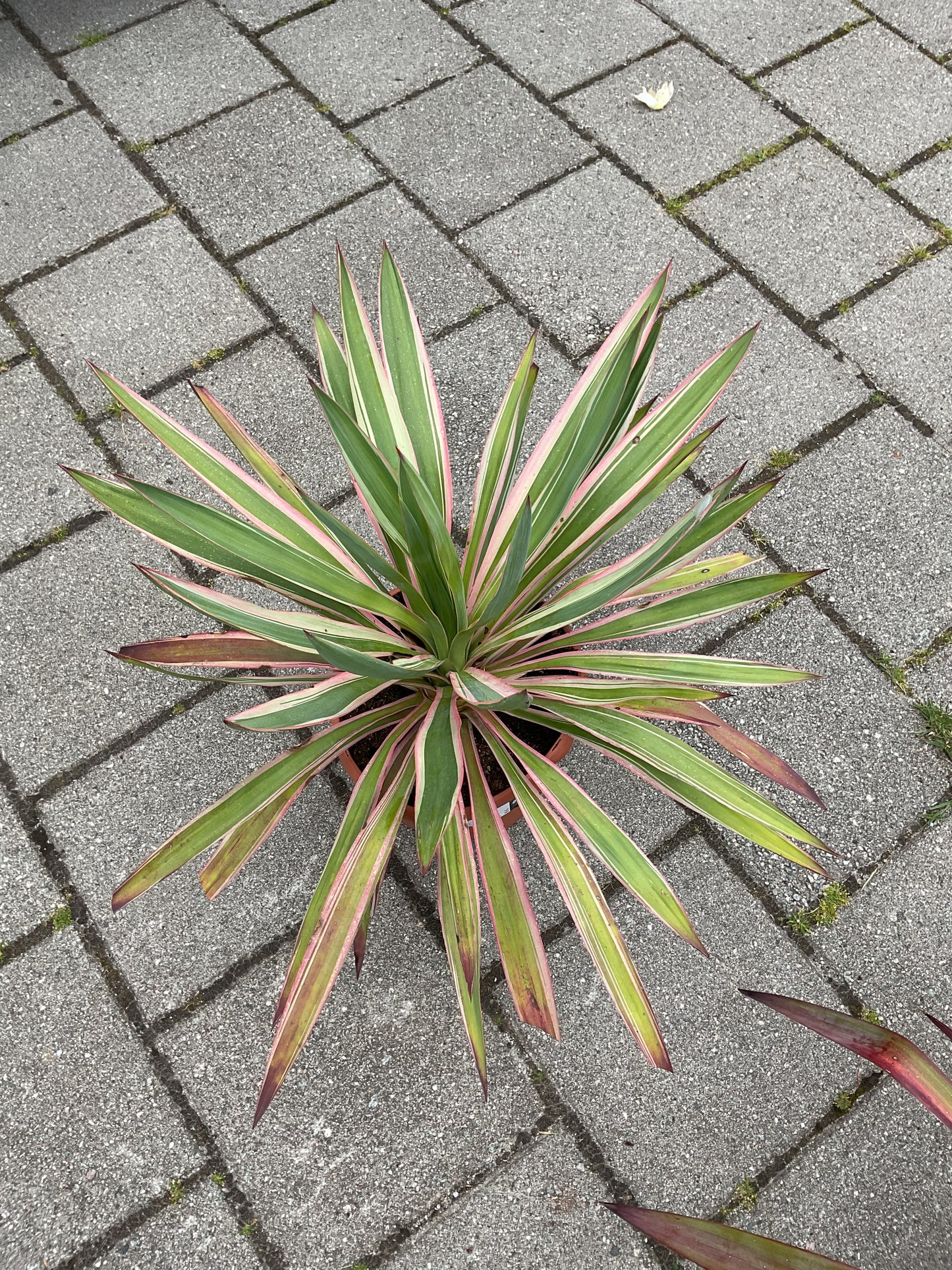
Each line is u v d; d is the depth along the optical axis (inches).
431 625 26.4
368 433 28.5
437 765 24.5
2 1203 28.2
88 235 44.7
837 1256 27.7
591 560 37.2
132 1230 28.0
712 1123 29.2
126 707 35.0
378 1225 28.0
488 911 32.3
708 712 27.5
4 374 41.3
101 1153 28.8
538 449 28.9
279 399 41.0
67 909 31.9
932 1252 27.7
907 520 38.2
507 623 29.1
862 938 31.6
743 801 26.4
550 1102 29.5
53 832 33.1
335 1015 30.5
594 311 42.7
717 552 37.5
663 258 44.0
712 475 39.1
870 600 36.7
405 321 28.4
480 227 44.9
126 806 33.4
